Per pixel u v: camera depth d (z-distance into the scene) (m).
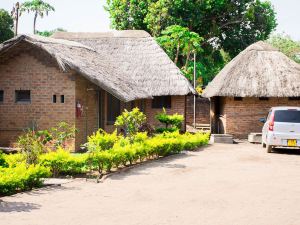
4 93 18.44
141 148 14.46
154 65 28.31
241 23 51.66
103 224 6.91
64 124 14.88
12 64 18.34
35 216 7.39
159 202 8.62
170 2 44.53
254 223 7.01
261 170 13.05
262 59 26.12
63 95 17.88
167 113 28.41
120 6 47.28
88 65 18.83
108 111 21.95
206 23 50.47
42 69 18.06
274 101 25.75
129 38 30.50
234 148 19.92
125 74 25.23
